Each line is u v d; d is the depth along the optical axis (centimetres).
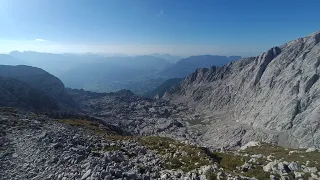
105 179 1897
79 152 2961
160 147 3956
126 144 4059
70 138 3925
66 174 2064
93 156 2847
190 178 2273
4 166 2453
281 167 2978
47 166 2420
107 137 5256
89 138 4359
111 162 2567
